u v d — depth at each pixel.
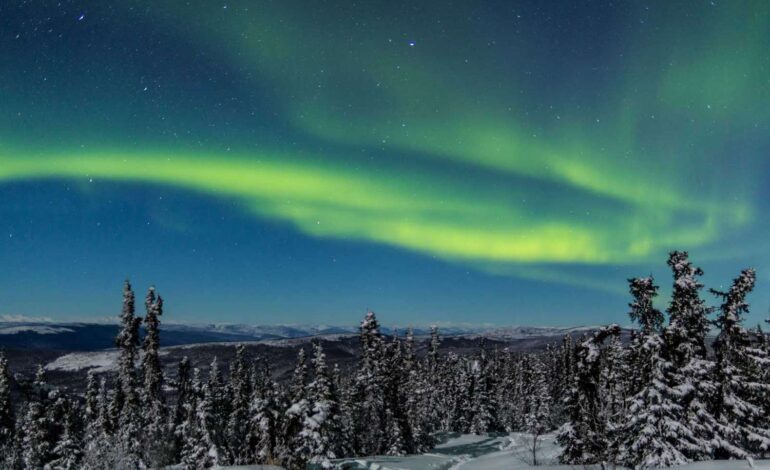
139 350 55.53
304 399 35.38
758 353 28.12
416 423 69.62
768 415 28.81
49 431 50.22
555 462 38.84
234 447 48.34
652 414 24.70
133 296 55.25
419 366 91.94
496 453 60.12
